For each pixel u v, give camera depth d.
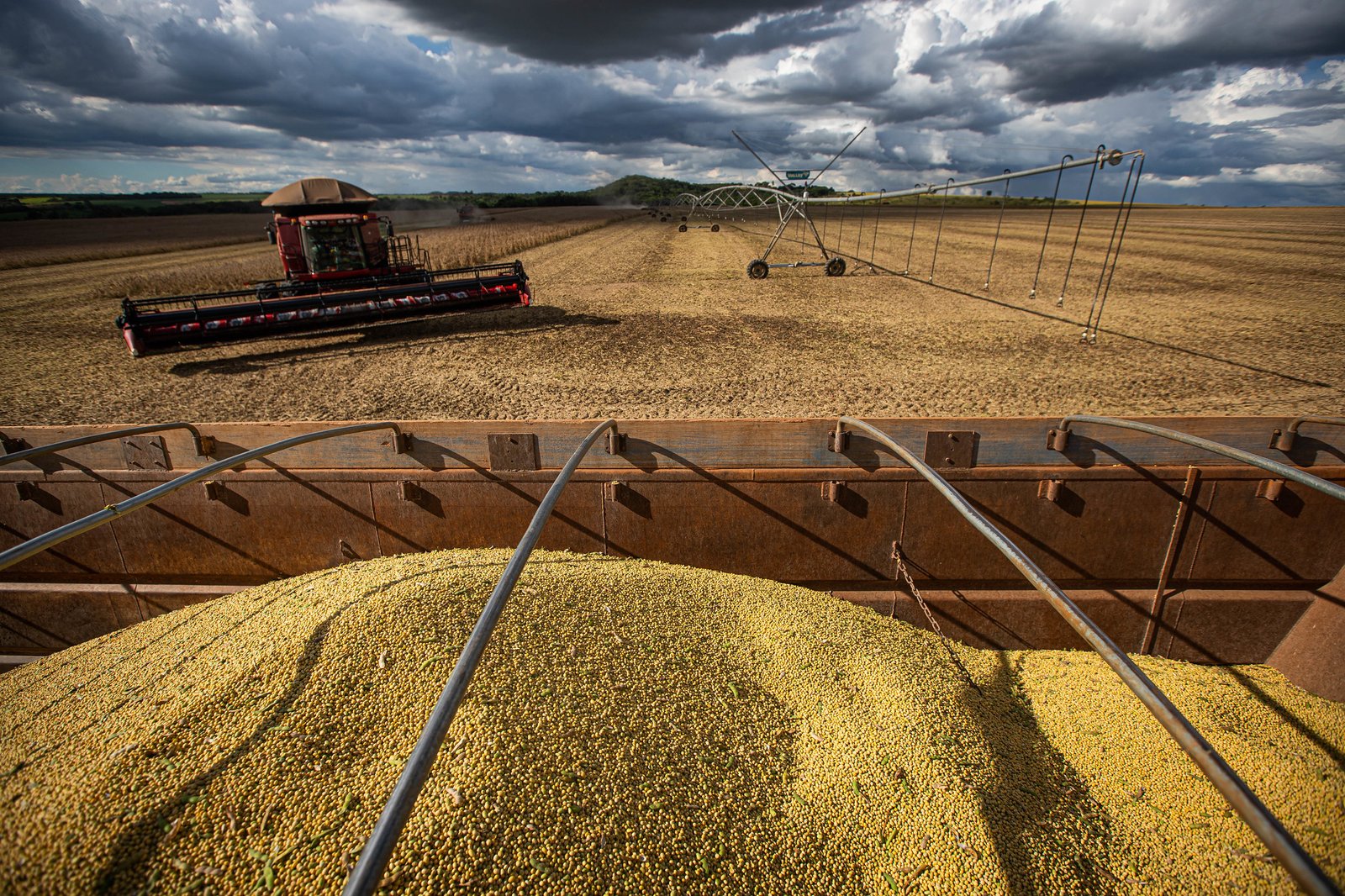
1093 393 10.88
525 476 4.37
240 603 3.68
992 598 4.51
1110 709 3.68
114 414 10.48
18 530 4.61
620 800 2.47
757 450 4.28
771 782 2.78
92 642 3.53
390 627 3.08
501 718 2.64
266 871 2.06
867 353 13.80
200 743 2.50
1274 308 18.70
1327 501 4.09
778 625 3.74
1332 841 2.82
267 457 4.39
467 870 2.10
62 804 2.21
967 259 32.78
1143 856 2.73
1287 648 4.34
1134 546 4.32
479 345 15.20
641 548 4.54
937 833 2.59
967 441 4.17
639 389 11.41
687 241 44.56
